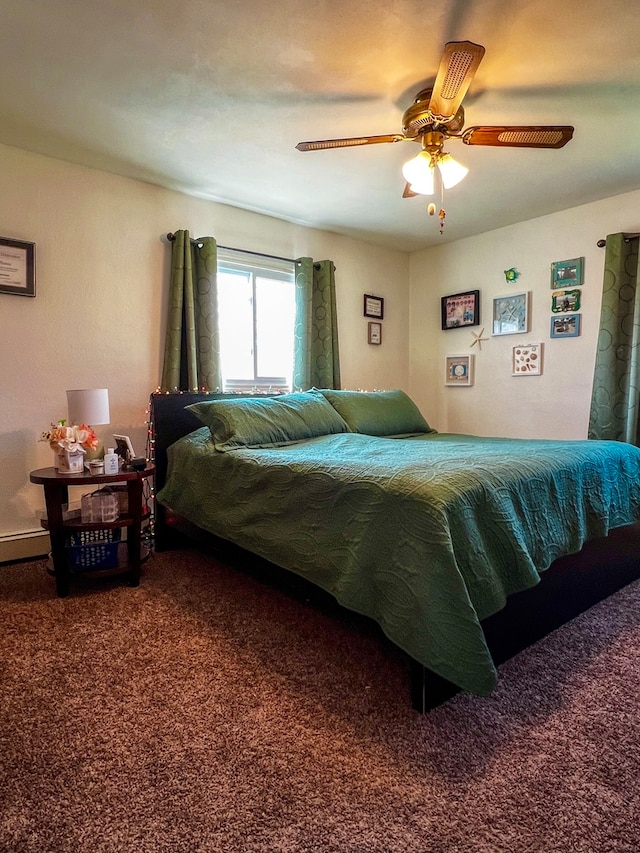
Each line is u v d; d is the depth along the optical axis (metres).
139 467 2.38
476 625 1.28
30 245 2.59
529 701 1.43
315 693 1.47
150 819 1.04
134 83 2.01
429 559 1.33
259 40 1.76
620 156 2.66
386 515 1.48
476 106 2.20
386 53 1.83
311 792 1.11
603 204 3.26
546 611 1.77
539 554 1.63
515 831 1.01
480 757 1.21
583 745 1.25
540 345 3.62
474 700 1.44
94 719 1.35
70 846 0.98
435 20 1.67
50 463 2.71
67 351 2.75
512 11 1.63
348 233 3.96
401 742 1.26
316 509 1.76
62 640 1.79
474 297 4.01
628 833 1.00
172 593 2.22
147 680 1.54
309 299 3.67
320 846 0.98
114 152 2.61
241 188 3.07
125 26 1.68
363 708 1.40
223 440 2.49
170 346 3.03
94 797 1.09
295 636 1.82
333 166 2.77
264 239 3.54
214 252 3.11
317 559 1.70
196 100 2.13
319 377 3.77
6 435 2.58
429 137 2.04
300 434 2.72
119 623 1.92
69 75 1.95
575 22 1.68
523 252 3.70
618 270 3.10
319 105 2.17
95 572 2.26
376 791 1.11
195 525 2.53
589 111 2.24
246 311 3.51
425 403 4.47
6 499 2.60
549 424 3.61
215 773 1.16
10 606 2.07
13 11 1.60
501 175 2.88
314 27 1.70
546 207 3.41
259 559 2.09
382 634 1.55
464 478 1.52
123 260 2.93
